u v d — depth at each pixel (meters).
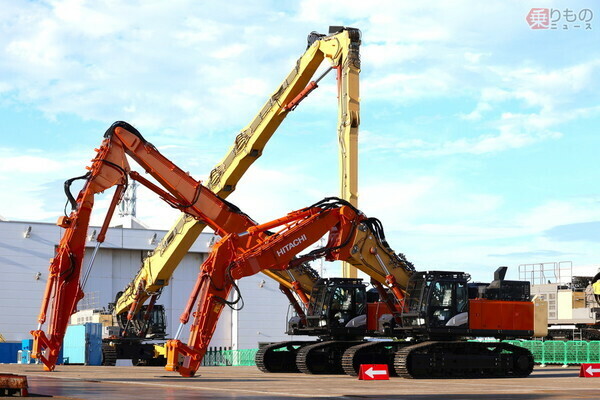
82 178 33.72
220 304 32.66
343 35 35.66
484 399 21.22
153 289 48.81
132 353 58.69
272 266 33.75
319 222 35.00
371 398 21.44
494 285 37.88
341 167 35.75
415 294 36.50
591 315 55.66
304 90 37.12
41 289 73.38
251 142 39.12
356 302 39.66
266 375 37.84
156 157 34.66
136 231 78.62
